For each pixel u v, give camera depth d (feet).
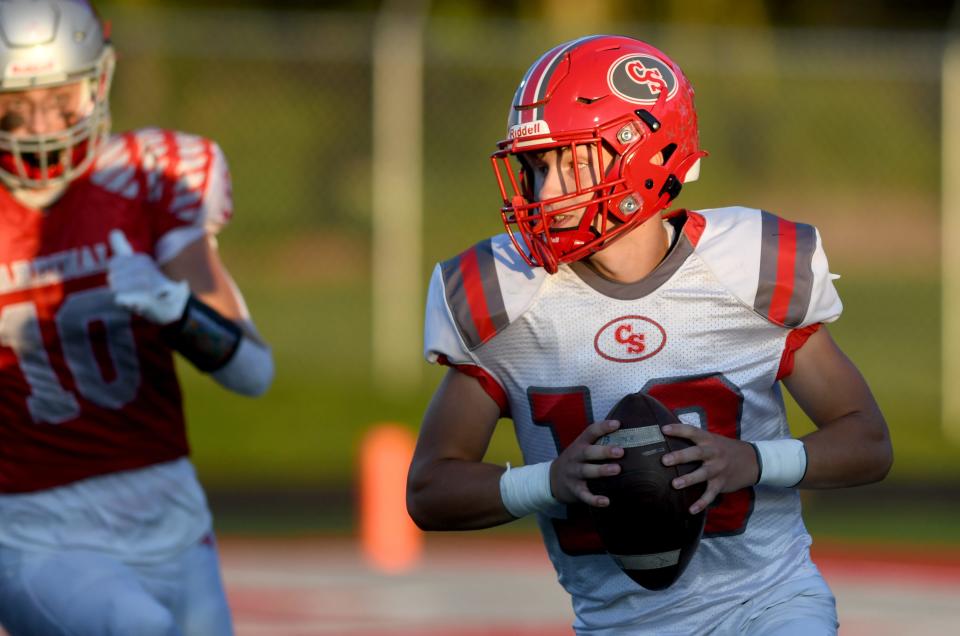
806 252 36.06
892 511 102.94
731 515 36.29
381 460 85.25
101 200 43.57
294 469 115.65
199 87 163.43
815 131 172.76
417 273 124.67
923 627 69.72
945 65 128.26
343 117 169.78
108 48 43.91
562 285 35.91
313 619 70.64
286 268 163.22
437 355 36.78
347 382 128.57
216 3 200.95
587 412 35.99
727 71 163.22
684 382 35.76
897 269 177.27
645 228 36.14
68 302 42.80
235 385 44.83
